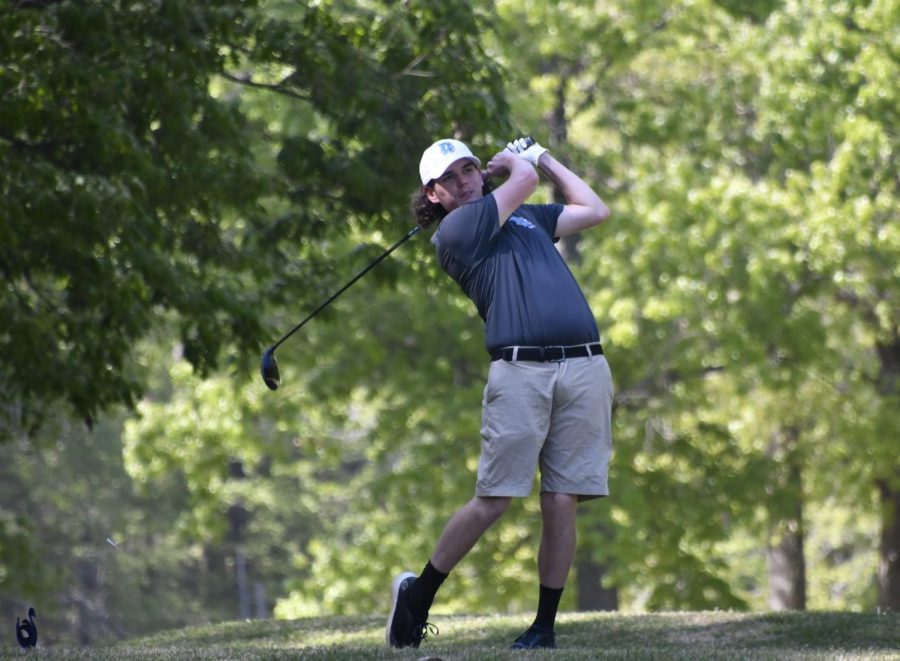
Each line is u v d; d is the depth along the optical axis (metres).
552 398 18.56
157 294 38.88
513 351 18.41
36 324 35.38
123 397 38.22
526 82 65.62
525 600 69.75
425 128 41.06
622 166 67.69
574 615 31.86
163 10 35.12
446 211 19.81
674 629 27.84
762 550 100.56
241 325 39.56
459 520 19.05
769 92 60.41
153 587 131.38
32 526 70.50
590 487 18.88
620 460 63.78
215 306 38.47
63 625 119.81
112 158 34.94
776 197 59.41
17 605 110.50
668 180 61.75
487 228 18.58
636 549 61.12
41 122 33.66
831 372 63.22
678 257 61.50
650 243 60.28
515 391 18.41
